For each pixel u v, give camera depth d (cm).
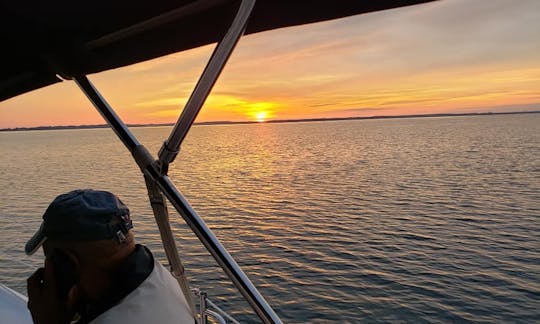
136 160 196
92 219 140
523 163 5997
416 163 6762
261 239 2498
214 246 187
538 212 3000
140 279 148
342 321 1452
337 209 3388
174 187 187
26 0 148
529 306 1530
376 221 2920
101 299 144
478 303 1566
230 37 149
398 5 157
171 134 173
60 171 5816
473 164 6178
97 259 142
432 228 2678
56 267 140
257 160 8469
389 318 1470
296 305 1570
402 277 1831
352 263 2027
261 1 156
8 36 169
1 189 4075
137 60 202
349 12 162
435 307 1541
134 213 2600
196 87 159
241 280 188
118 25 170
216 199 4003
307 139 17075
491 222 2769
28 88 216
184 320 152
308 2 157
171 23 169
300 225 2844
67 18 161
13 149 12850
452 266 1953
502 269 1895
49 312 141
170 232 201
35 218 2492
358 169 6294
